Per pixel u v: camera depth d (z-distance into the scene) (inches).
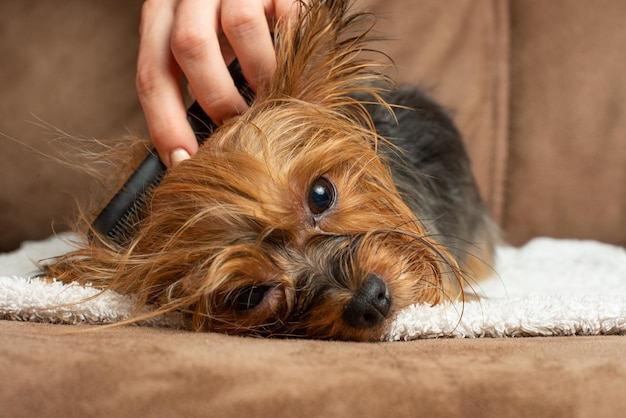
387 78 17.3
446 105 23.7
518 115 24.6
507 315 13.0
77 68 23.3
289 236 14.2
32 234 23.8
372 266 14.1
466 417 9.4
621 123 23.8
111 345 10.6
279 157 14.7
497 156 24.9
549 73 24.3
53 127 20.2
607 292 17.0
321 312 13.8
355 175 15.3
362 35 16.4
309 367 10.1
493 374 9.9
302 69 15.9
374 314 13.4
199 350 10.5
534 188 24.5
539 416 9.5
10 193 23.4
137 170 15.0
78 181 23.4
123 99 23.4
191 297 13.6
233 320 14.2
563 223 24.5
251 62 15.4
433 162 19.9
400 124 19.2
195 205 14.2
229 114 15.1
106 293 13.9
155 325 13.9
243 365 10.0
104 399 9.4
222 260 13.6
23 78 23.2
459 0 24.7
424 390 9.6
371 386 9.6
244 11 15.0
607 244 24.0
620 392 9.7
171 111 15.0
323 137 15.3
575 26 24.1
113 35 23.4
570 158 24.2
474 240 21.1
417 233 15.7
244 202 14.0
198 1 14.9
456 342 12.0
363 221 14.9
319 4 15.8
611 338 12.3
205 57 14.6
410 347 11.5
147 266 14.3
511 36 24.8
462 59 24.6
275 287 14.1
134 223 14.8
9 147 23.2
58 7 23.3
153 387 9.6
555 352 10.8
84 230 16.1
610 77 23.9
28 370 9.8
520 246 24.9
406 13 24.4
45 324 12.8
